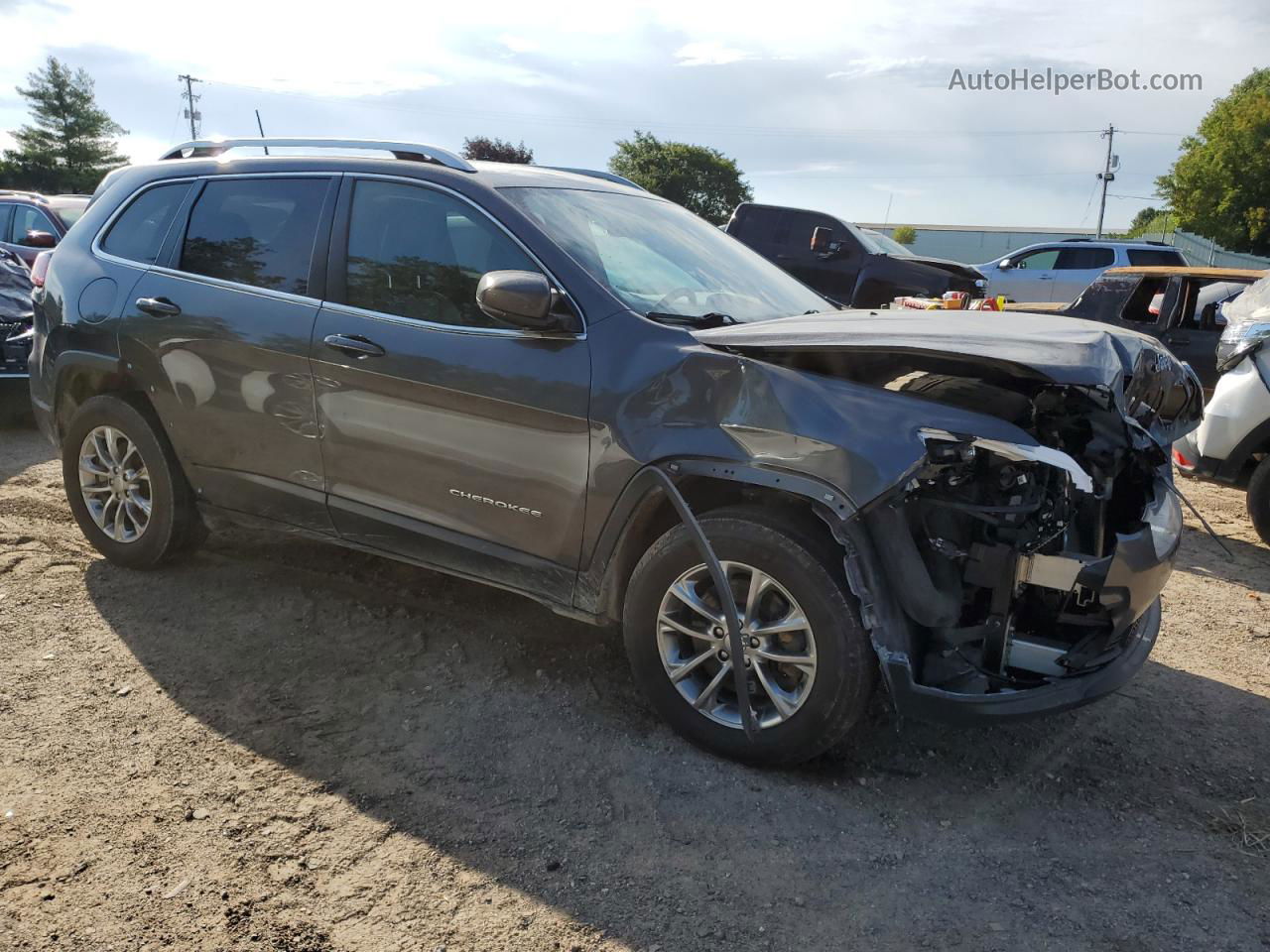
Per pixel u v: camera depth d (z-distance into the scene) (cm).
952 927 232
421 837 259
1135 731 331
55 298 425
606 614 318
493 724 316
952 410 262
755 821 271
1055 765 306
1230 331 569
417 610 399
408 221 342
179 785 276
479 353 315
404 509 343
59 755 288
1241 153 4056
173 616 386
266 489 375
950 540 273
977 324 300
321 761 292
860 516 262
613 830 265
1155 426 316
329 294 350
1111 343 277
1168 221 4606
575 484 304
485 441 317
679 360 289
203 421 383
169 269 394
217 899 232
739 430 277
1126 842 268
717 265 382
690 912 234
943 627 268
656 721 321
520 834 262
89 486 427
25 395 707
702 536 281
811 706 277
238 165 389
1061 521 267
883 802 283
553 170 391
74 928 220
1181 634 424
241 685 335
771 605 287
